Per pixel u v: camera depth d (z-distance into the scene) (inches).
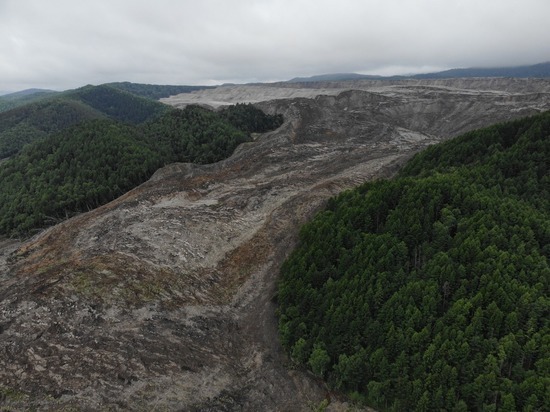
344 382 1456.7
